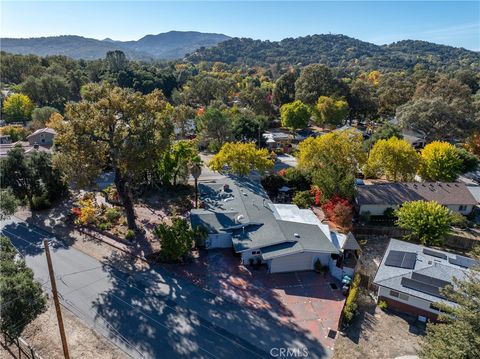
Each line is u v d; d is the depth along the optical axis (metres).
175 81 137.25
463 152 51.34
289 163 62.88
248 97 104.12
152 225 36.41
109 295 25.75
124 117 31.94
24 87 99.75
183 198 43.47
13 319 17.59
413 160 44.94
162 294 26.06
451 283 25.22
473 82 110.25
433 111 64.12
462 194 41.66
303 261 29.30
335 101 92.88
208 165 45.78
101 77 125.81
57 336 21.75
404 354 21.59
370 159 46.50
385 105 102.12
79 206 40.69
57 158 30.73
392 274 26.70
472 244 35.56
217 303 25.27
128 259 30.58
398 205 39.75
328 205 37.66
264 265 30.02
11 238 33.75
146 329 22.55
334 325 23.58
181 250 29.22
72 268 29.05
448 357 15.19
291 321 23.72
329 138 45.31
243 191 40.19
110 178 50.56
